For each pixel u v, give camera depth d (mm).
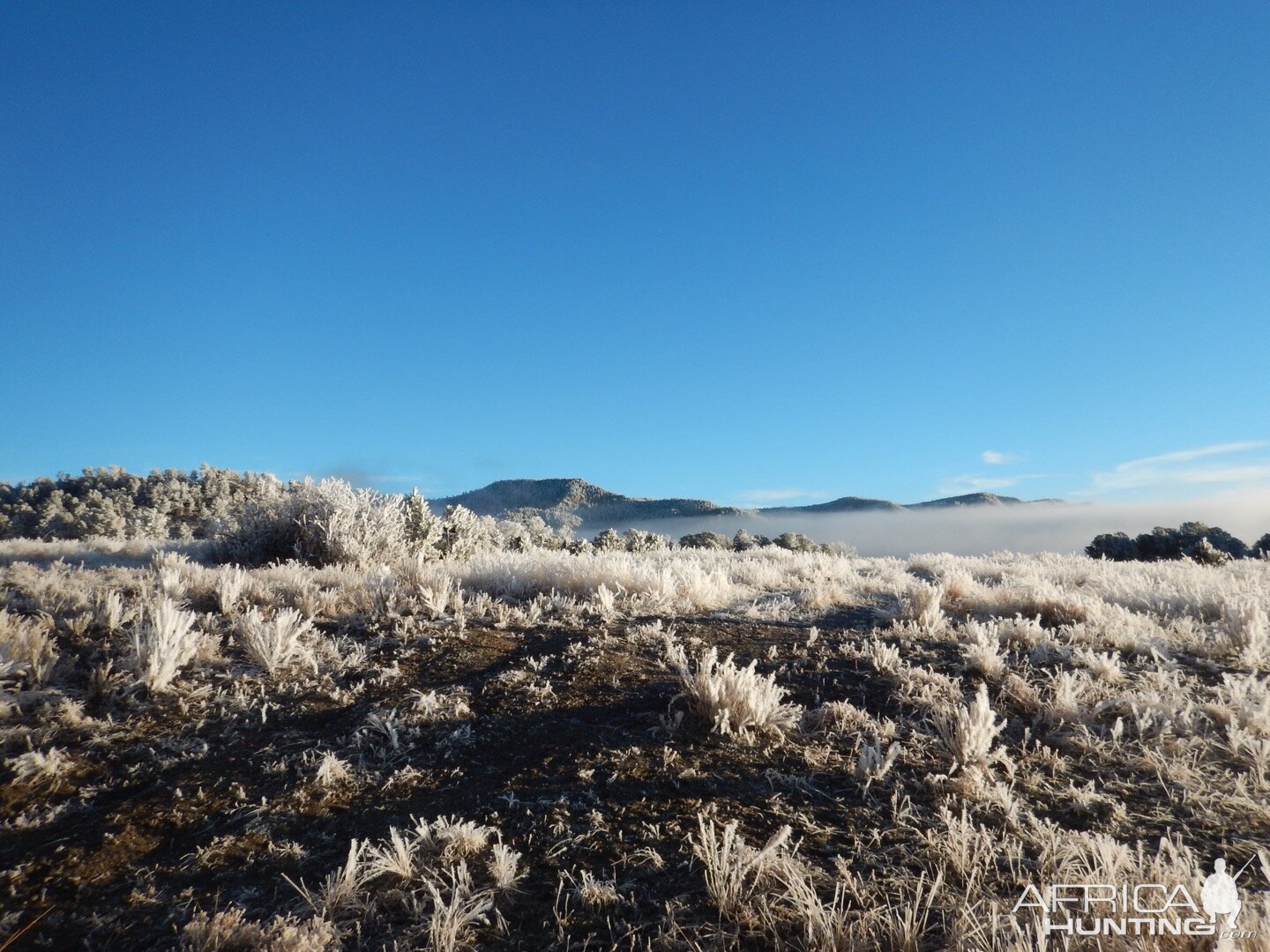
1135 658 6613
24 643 5141
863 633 7504
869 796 3896
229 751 4320
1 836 3402
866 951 2588
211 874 3180
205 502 54812
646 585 9016
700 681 5020
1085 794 3930
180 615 5688
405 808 3738
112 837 3398
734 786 3977
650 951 2658
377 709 4922
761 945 2705
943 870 3113
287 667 5676
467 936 2764
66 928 2818
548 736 4637
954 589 9523
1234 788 4043
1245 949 2475
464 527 15594
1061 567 14656
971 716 4590
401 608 7531
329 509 12852
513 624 7312
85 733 4395
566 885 3098
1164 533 27656
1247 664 6309
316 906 2871
